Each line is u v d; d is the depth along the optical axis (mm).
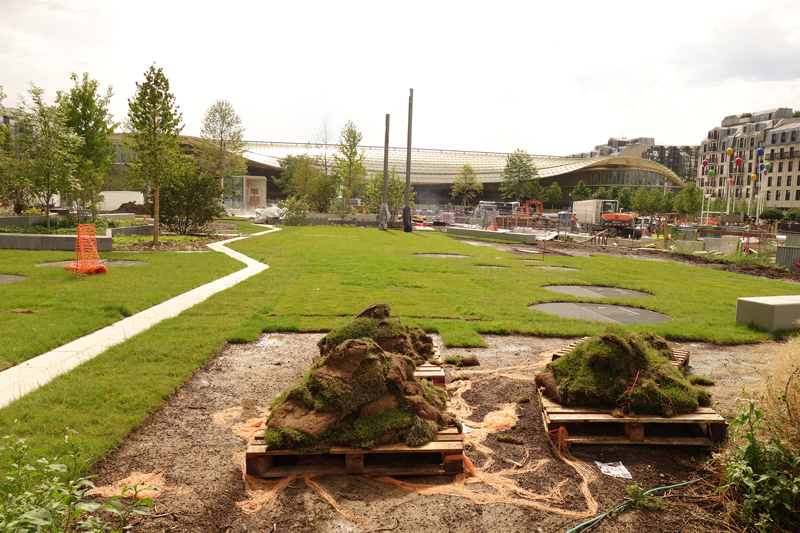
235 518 3125
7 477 2721
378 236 30828
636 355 4668
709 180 115875
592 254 24000
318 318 8625
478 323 8391
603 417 4203
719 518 3248
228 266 14680
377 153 134500
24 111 20406
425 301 10281
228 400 5086
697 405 4355
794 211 66625
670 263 20734
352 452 3588
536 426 4641
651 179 121625
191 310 8875
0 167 21031
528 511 3297
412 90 36500
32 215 23703
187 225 26453
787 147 91188
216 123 53375
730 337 7961
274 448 3555
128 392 4988
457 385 5688
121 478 3504
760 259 22562
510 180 105875
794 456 3283
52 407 4555
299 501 3316
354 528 3062
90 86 27688
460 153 141750
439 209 92750
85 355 6309
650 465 3939
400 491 3479
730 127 115500
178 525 3014
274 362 6359
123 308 8742
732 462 3479
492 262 18172
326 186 53031
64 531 2527
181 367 5855
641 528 3143
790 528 3080
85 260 13422
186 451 3963
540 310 10055
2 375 5516
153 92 18797
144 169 19328
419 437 3732
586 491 3549
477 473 3756
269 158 107812
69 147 21516
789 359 4320
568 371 4754
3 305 8719
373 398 3928
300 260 16781
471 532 3057
